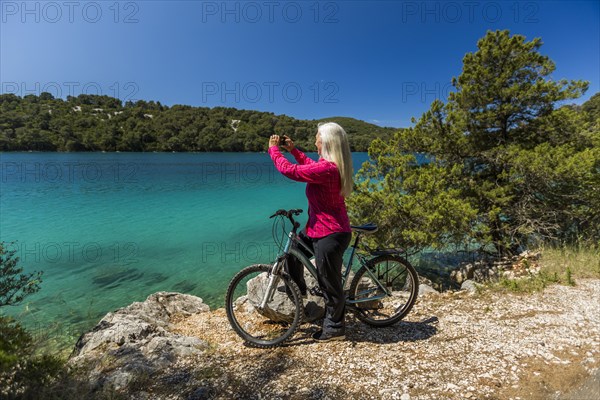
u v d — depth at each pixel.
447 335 3.50
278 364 3.04
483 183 10.04
